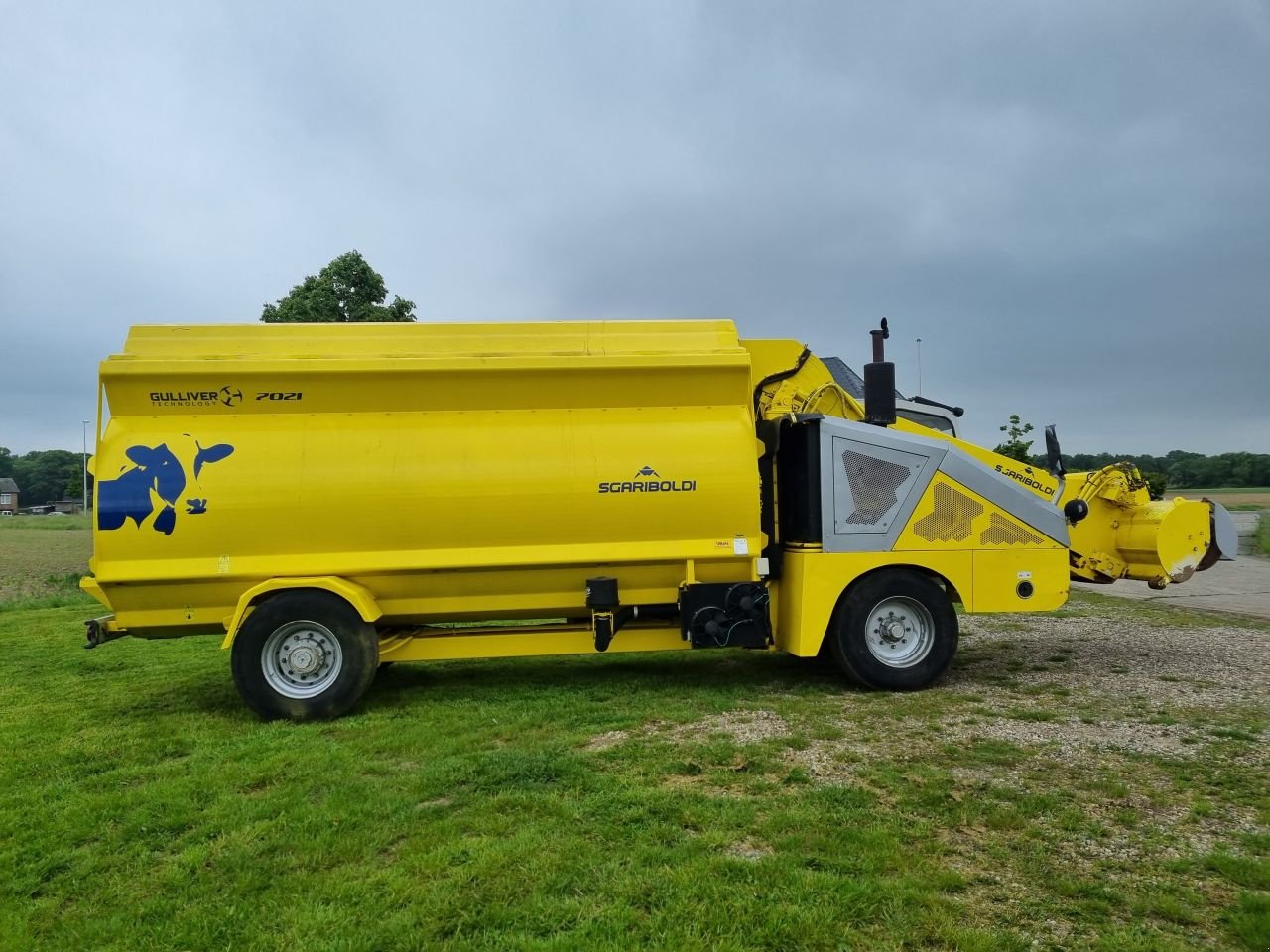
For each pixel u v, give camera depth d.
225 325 6.43
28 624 12.46
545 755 5.03
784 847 3.69
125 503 6.08
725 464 6.57
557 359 6.45
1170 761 4.81
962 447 7.36
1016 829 3.89
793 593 6.84
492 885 3.39
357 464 6.26
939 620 6.74
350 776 4.81
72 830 4.09
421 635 6.84
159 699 7.03
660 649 6.95
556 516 6.41
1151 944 2.92
